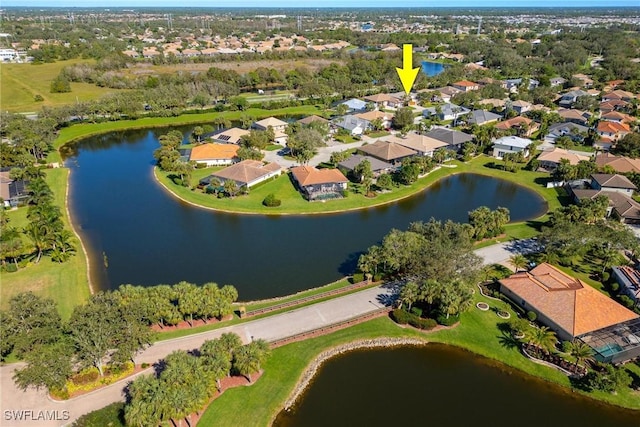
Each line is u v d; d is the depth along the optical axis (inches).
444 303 2277.3
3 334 1959.9
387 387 2068.2
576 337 2213.3
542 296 2461.9
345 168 4589.1
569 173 4296.3
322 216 3754.9
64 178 4539.9
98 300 2154.3
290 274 2918.3
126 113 6786.4
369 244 3304.6
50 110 6294.3
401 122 6269.7
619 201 3718.0
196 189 4237.2
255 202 3956.7
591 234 2891.2
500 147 5246.1
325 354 2225.6
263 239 3368.6
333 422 1872.5
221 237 3400.6
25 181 4101.9
